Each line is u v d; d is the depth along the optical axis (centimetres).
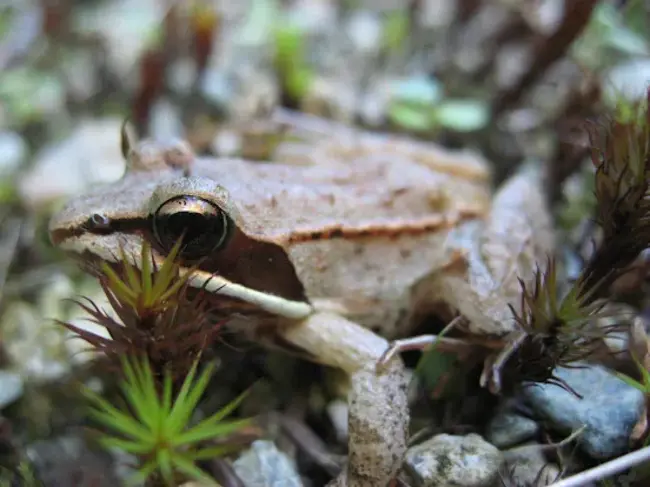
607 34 10
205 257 6
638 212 6
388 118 11
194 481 6
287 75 11
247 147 9
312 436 7
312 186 7
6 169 10
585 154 9
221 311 7
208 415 7
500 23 12
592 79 9
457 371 7
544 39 10
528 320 7
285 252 7
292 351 7
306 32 12
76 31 12
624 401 7
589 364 7
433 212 8
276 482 7
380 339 7
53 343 8
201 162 7
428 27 12
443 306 7
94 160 10
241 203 7
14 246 9
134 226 6
